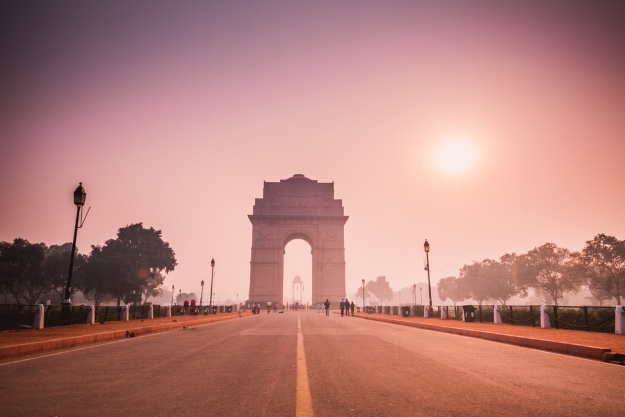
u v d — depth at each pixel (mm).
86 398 6352
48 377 8000
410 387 7055
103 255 85125
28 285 86750
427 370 8688
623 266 78250
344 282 86625
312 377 7934
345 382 7469
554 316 19562
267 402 6090
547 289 95188
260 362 9797
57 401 6168
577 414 5457
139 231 89562
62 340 12898
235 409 5727
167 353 11477
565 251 93250
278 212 89938
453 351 11906
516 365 9359
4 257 76250
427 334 18281
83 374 8312
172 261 92875
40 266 80688
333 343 14070
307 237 92750
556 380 7641
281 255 87625
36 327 18234
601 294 93625
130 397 6410
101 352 11727
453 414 5473
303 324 26344
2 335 14578
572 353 11398
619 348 10875
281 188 91688
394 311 47062
